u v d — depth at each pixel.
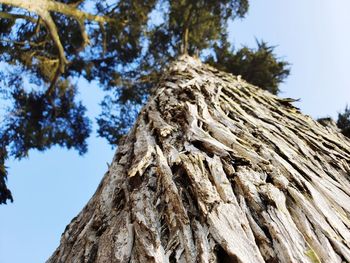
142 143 2.58
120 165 2.58
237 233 1.36
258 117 3.11
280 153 2.24
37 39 10.16
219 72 6.09
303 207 1.57
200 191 1.64
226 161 1.91
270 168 1.88
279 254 1.27
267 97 4.27
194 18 10.67
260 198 1.60
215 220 1.42
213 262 1.23
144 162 2.16
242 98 3.70
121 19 10.45
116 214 1.94
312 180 1.93
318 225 1.46
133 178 2.12
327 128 3.80
